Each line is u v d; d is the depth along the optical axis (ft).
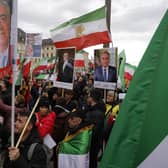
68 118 19.65
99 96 23.54
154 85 8.52
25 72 37.81
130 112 8.64
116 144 8.71
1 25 13.98
